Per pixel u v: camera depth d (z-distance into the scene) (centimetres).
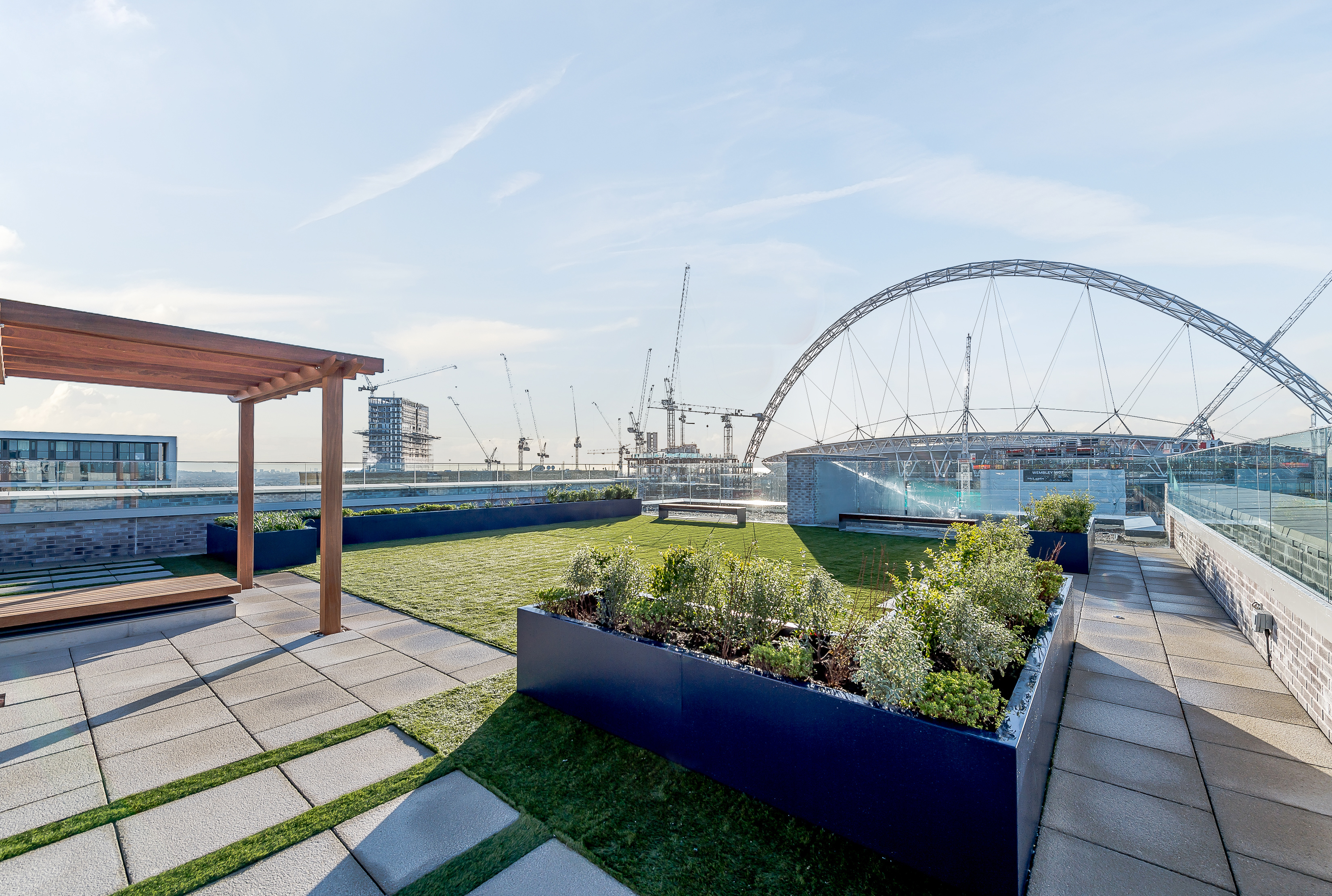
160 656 601
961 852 263
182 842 306
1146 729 433
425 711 464
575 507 1938
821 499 1791
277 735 427
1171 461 1355
